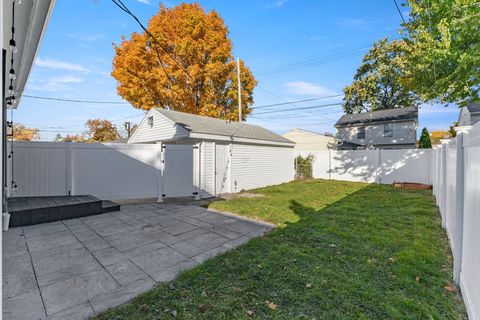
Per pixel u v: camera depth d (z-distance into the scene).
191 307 2.54
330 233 4.70
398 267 3.32
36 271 3.35
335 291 2.78
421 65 7.89
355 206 7.12
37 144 7.34
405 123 24.09
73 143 7.71
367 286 2.88
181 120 10.41
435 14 7.24
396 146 24.52
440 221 5.55
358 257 3.65
